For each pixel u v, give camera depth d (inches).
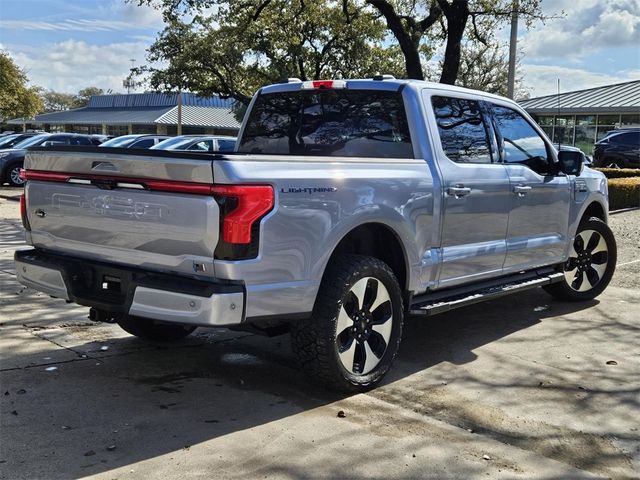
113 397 169.0
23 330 225.8
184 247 149.1
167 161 147.7
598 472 135.4
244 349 214.1
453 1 579.8
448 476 132.0
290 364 199.6
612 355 211.2
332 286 164.2
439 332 236.7
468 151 212.7
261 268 148.4
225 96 950.4
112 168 158.2
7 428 148.4
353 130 211.0
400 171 182.9
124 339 220.5
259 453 139.9
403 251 185.8
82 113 3026.6
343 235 164.9
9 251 378.9
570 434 153.2
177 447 141.8
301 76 874.8
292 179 153.1
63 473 129.2
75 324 235.1
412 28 628.7
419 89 201.5
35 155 178.5
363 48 854.5
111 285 167.5
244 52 887.1
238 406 165.3
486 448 144.9
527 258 238.1
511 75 626.8
